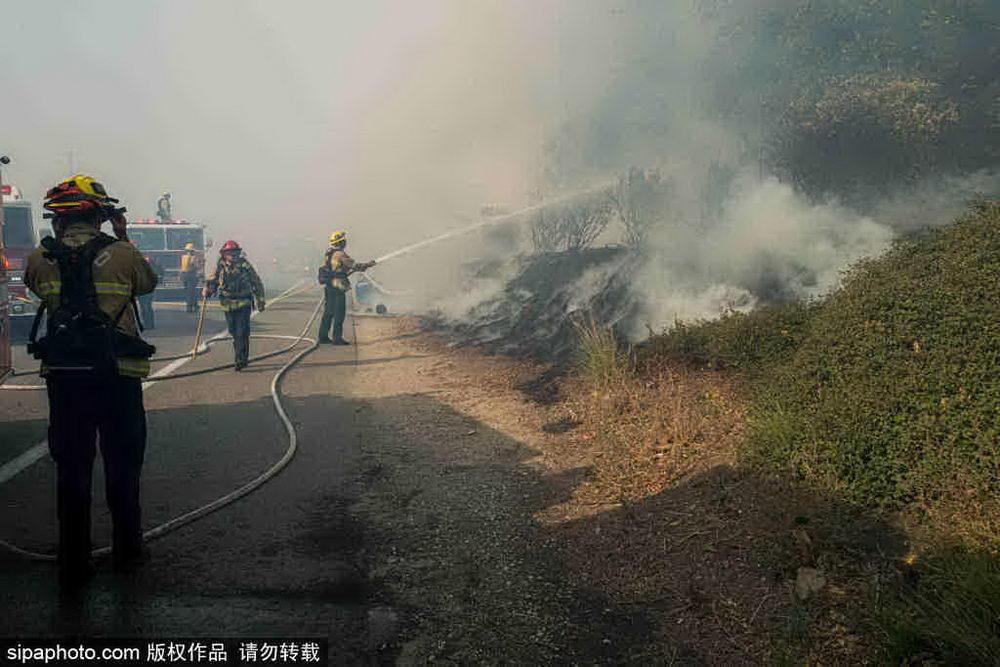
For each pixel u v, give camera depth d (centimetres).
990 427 339
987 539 296
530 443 562
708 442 470
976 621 253
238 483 488
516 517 429
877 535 328
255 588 342
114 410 359
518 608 329
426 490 475
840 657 270
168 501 454
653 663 286
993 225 453
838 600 297
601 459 501
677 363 614
